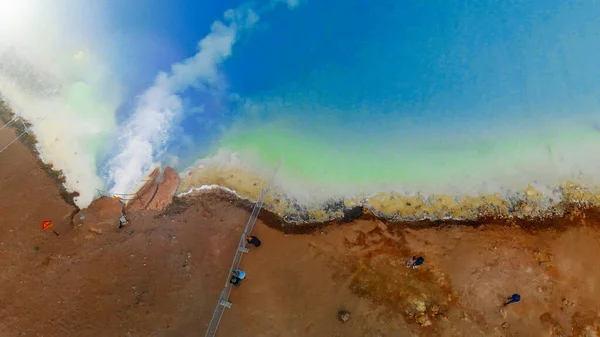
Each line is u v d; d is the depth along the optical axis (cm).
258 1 1919
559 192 1488
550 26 1856
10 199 1421
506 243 1388
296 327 1259
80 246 1349
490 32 1861
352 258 1370
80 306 1250
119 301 1261
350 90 1766
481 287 1315
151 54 1784
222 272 1336
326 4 1941
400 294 1309
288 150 1620
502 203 1475
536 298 1303
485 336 1251
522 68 1775
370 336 1247
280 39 1867
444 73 1788
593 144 1582
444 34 1872
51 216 1407
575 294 1309
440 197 1499
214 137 1639
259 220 1442
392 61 1823
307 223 1447
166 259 1342
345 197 1509
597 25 1842
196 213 1447
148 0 1886
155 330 1231
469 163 1582
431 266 1352
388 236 1412
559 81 1738
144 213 1440
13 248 1331
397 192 1517
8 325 1218
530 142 1614
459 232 1417
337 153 1620
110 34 1811
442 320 1269
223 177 1536
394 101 1741
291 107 1728
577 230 1411
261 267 1348
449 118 1694
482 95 1733
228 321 1260
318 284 1325
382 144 1645
